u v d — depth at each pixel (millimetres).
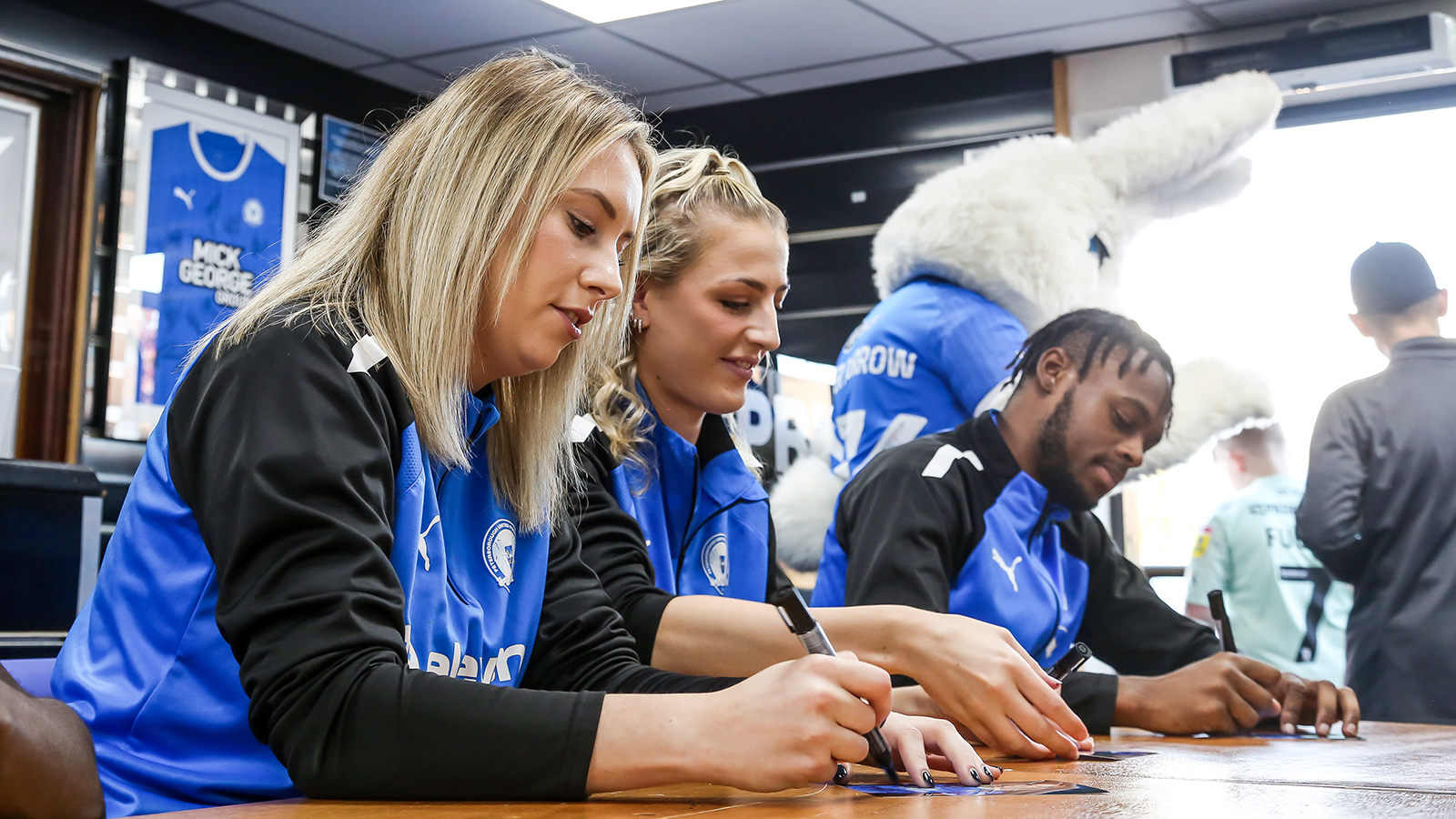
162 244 3895
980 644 925
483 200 835
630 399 1355
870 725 633
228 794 747
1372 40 3951
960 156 4629
